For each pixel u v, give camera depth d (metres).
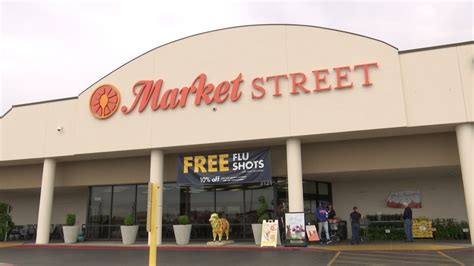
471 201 16.36
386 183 23.06
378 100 17.66
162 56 21.55
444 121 16.89
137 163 23.67
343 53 18.53
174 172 22.39
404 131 18.11
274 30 19.80
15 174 26.67
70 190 27.64
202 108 20.23
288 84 19.06
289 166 18.70
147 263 14.05
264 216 19.47
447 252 15.20
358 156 19.58
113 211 24.27
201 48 20.88
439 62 17.41
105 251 18.66
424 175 21.78
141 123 21.27
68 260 15.40
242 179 19.88
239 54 20.14
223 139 19.58
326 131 18.12
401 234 21.28
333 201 23.89
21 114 24.36
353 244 18.75
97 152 21.94
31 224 30.45
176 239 20.53
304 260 13.82
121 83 22.14
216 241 19.80
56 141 23.11
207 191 22.25
